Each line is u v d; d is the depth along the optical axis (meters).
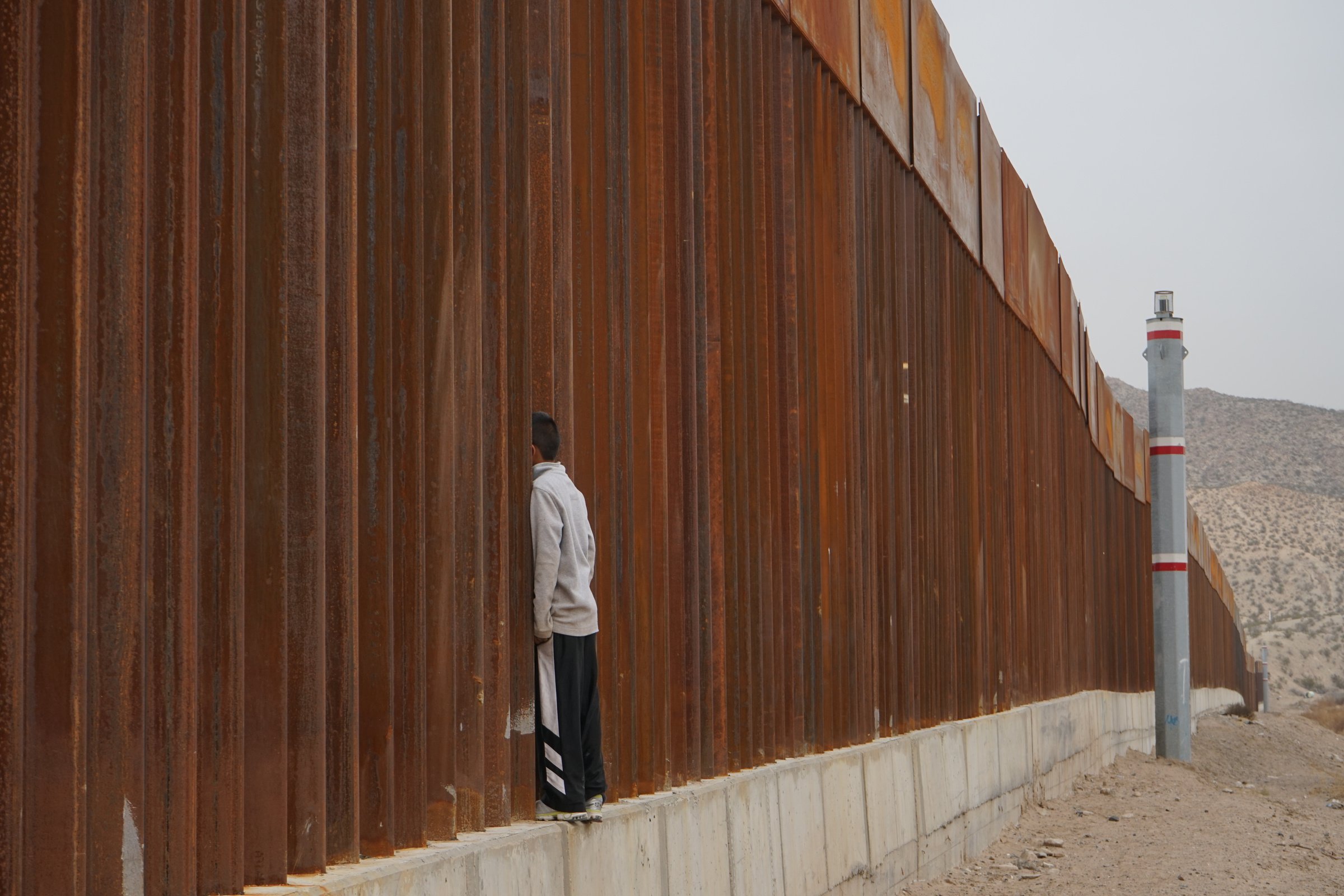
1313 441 185.88
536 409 6.02
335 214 4.50
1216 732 35.31
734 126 8.38
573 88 6.49
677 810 6.75
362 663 4.70
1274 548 148.62
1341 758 38.41
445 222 5.21
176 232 3.76
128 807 3.50
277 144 4.19
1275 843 14.33
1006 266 17.36
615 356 6.69
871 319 11.32
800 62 9.71
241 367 4.02
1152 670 33.38
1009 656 16.61
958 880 11.85
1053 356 20.86
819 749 9.49
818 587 9.59
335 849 4.39
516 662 5.79
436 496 5.12
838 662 10.02
